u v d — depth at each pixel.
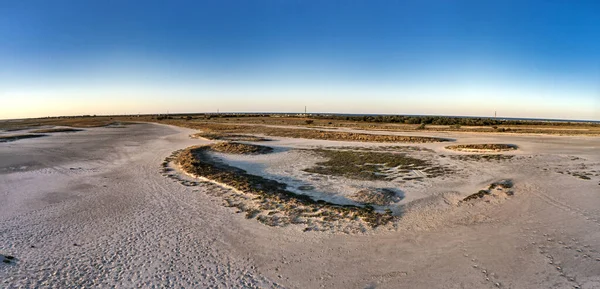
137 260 6.86
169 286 5.91
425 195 11.45
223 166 16.91
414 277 6.22
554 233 8.15
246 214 9.56
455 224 8.80
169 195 11.68
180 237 8.03
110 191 12.35
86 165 17.89
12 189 12.70
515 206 10.22
